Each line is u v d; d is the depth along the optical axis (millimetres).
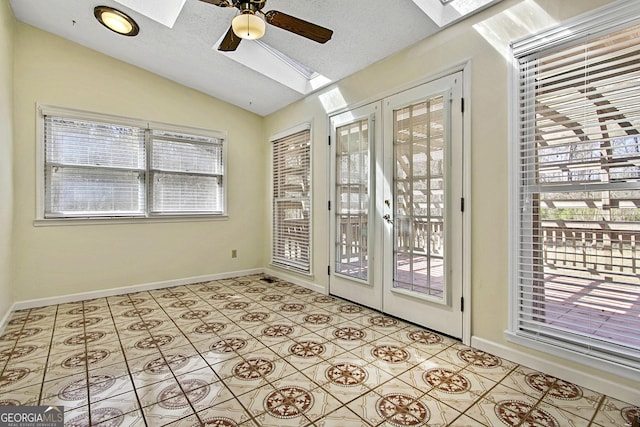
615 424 1464
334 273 3510
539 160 1954
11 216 2938
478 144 2213
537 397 1669
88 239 3449
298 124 4035
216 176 4348
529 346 1971
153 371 1943
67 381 1830
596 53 1708
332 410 1569
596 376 1716
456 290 2361
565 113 1839
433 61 2498
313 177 3805
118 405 1611
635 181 1604
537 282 1977
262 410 1569
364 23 2504
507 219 2066
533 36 1926
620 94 1653
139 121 3730
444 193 2404
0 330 2510
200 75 3775
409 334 2486
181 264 4055
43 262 3215
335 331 2555
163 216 3893
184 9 2705
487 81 2158
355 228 3254
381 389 1745
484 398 1662
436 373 1909
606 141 1692
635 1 1568
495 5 2113
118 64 3600
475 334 2246
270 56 3590
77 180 3410
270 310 3076
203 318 2859
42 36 3201
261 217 4785
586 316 1769
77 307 3170
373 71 3020
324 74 3307
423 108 2586
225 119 4395
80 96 3391
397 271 2820
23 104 3109
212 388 1761
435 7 2318
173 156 4004
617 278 1664
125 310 3080
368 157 3066
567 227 1844
